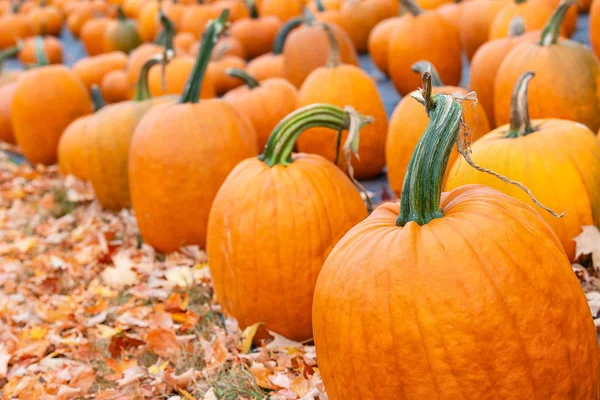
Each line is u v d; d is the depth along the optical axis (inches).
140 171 93.7
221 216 78.5
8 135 144.1
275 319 78.2
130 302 90.5
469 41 132.3
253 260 76.7
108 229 105.2
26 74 128.6
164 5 208.5
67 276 97.1
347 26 158.9
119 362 82.3
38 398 79.5
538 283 61.7
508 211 64.0
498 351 60.0
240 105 108.3
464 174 78.2
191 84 94.2
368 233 65.0
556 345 61.8
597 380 64.4
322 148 100.8
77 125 118.5
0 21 235.8
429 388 61.4
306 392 73.8
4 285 98.2
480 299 59.9
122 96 147.3
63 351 85.1
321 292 65.3
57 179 124.0
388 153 93.0
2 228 112.7
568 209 76.1
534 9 114.3
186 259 94.5
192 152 91.7
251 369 76.2
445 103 63.6
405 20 119.3
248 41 167.0
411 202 64.1
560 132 77.4
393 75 121.3
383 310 62.0
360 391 64.0
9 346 86.0
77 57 226.2
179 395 77.3
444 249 61.5
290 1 191.0
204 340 81.0
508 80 92.6
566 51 91.0
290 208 76.2
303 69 122.8
